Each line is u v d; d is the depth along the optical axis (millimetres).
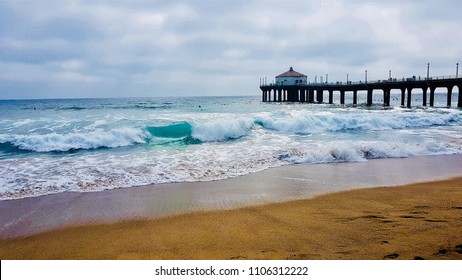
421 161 12867
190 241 5723
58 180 9969
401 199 8062
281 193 8773
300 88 67250
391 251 4746
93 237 6148
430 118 26078
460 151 14719
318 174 10805
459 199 7957
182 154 13852
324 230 5898
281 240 5547
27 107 58281
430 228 5629
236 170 11242
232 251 5191
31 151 14672
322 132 20953
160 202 8102
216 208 7617
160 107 51344
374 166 11992
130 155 13758
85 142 16000
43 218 7164
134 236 6105
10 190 9047
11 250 5699
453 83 41906
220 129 18531
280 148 14961
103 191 9008
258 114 31266
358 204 7711
